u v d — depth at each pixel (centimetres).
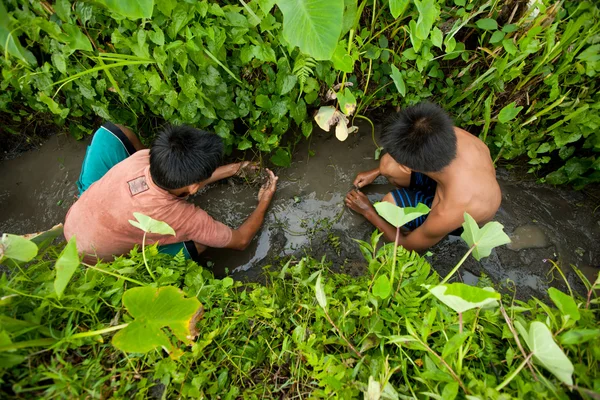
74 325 114
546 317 114
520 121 206
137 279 134
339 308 132
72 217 166
